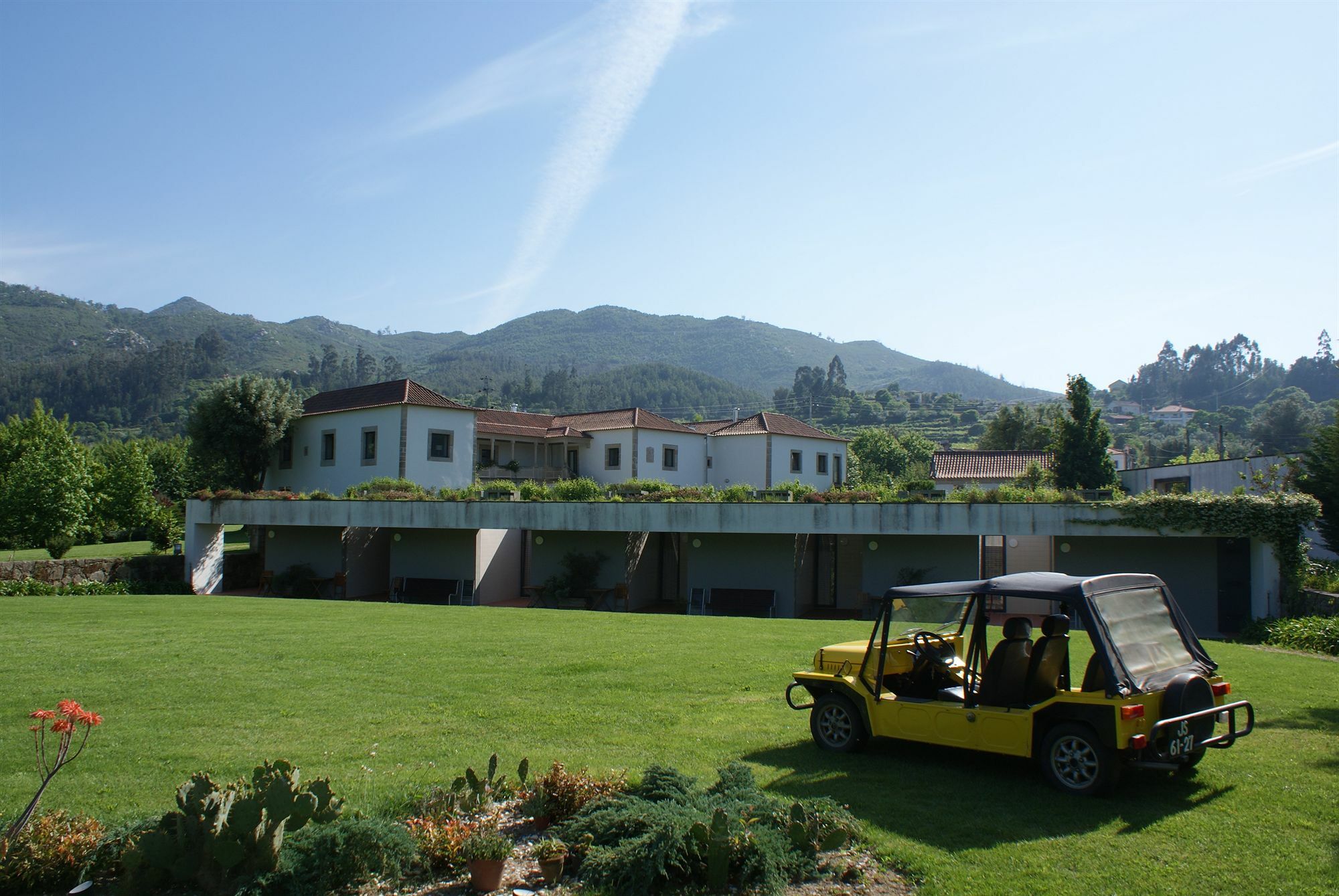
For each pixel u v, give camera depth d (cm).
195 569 3469
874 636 841
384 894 556
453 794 681
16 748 895
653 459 4703
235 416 4291
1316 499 2338
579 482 3145
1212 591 2500
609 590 3067
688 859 557
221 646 1550
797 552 2914
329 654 1465
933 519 2583
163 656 1445
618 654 1465
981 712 759
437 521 3133
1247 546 2481
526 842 637
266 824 540
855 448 7856
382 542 3594
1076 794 712
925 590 815
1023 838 621
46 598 2653
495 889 561
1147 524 2377
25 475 3506
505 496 3203
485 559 3272
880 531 2627
